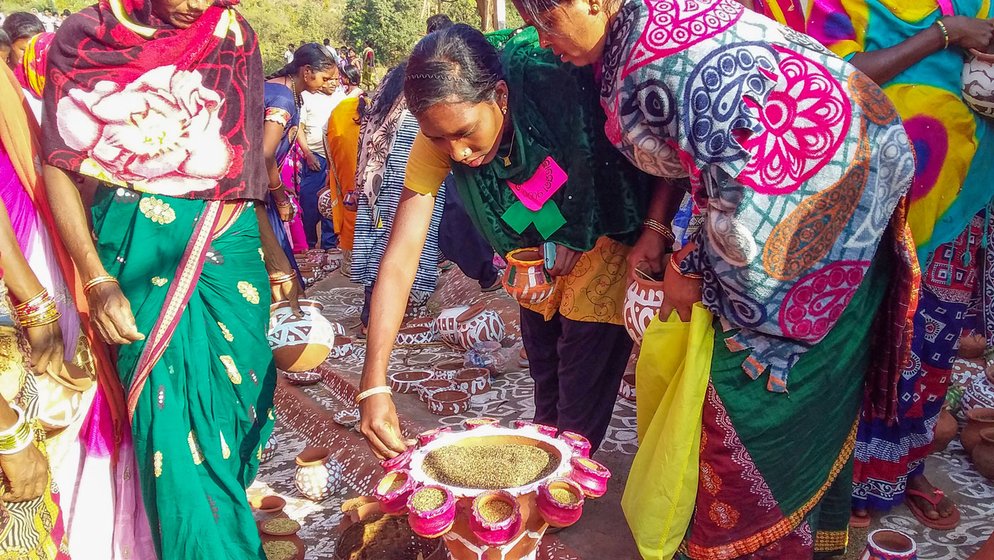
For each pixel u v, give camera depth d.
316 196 7.66
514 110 2.11
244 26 2.34
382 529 2.42
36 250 2.20
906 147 1.88
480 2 10.13
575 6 1.75
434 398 3.66
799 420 2.01
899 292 2.01
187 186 2.24
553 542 2.55
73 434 2.26
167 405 2.21
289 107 4.07
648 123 1.80
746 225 1.80
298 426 3.92
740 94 1.73
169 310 2.22
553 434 2.01
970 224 2.54
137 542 2.41
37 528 1.97
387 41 31.50
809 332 1.93
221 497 2.28
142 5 2.14
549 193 2.22
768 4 2.43
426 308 5.36
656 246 2.29
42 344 2.08
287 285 2.62
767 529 2.09
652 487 2.12
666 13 1.74
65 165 2.14
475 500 1.67
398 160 4.41
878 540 2.06
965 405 3.23
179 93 2.20
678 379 2.12
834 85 1.81
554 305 2.55
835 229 1.86
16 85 2.20
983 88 2.23
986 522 2.58
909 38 2.26
